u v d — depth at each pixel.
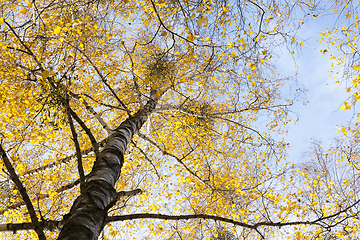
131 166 6.34
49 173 4.30
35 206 4.29
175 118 6.84
